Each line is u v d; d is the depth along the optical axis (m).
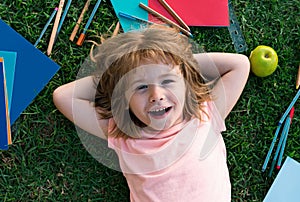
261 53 1.34
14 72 1.28
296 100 1.41
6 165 1.31
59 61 1.33
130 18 1.34
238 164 1.39
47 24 1.32
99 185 1.34
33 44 1.32
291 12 1.43
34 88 1.29
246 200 1.40
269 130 1.40
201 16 1.37
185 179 1.24
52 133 1.33
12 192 1.31
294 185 1.38
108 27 1.36
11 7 1.32
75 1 1.34
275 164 1.41
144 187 1.25
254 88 1.41
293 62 1.42
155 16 1.35
